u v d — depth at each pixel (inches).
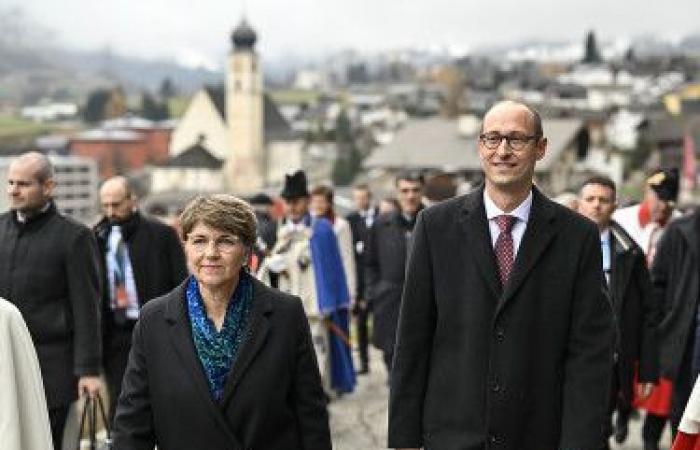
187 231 135.0
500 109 147.6
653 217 297.7
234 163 4916.3
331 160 5182.1
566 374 148.4
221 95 5014.8
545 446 146.6
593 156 3373.5
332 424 318.3
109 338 268.5
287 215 332.8
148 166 5064.0
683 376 247.0
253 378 134.8
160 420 136.6
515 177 146.1
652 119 3654.0
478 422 146.5
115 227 269.7
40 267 222.2
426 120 2573.8
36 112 7623.0
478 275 147.9
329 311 329.7
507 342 145.6
